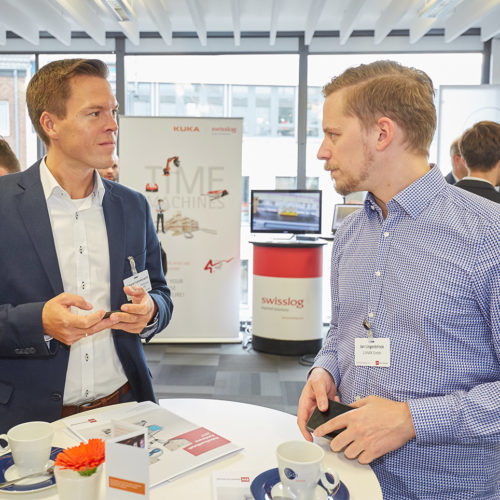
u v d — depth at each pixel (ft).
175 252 15.21
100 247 4.78
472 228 3.42
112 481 2.46
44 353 4.04
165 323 4.95
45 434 3.28
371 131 3.65
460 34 15.79
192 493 3.07
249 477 3.23
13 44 17.30
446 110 16.48
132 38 15.40
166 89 17.79
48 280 4.38
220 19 15.83
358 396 3.82
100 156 4.44
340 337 4.21
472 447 3.45
